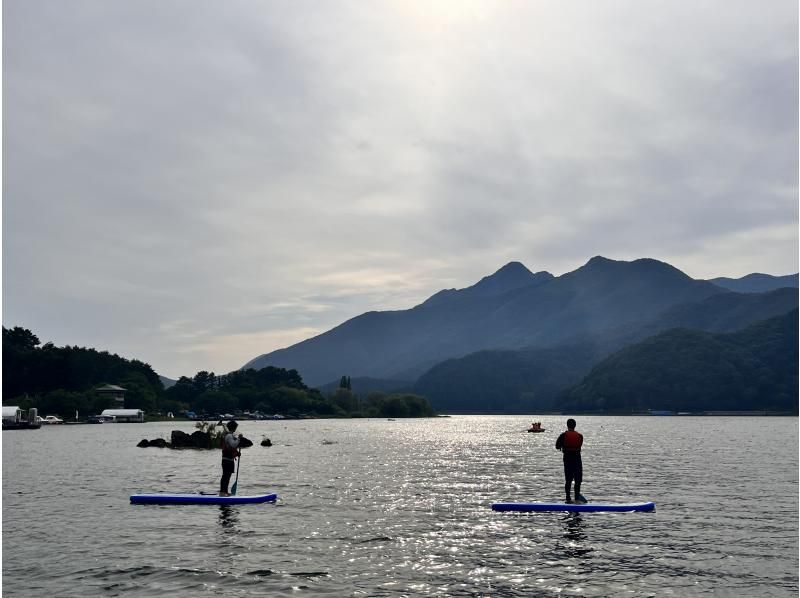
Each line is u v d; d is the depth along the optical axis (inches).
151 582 578.9
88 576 597.6
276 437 3873.0
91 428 5782.5
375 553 687.1
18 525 836.6
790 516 915.4
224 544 725.9
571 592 558.9
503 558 668.7
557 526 836.6
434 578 595.8
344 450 2549.2
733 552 697.6
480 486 1269.7
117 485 1286.9
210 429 2797.7
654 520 881.5
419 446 2876.5
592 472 1577.3
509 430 5575.8
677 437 3993.6
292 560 656.4
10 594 546.3
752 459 2037.4
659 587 573.6
